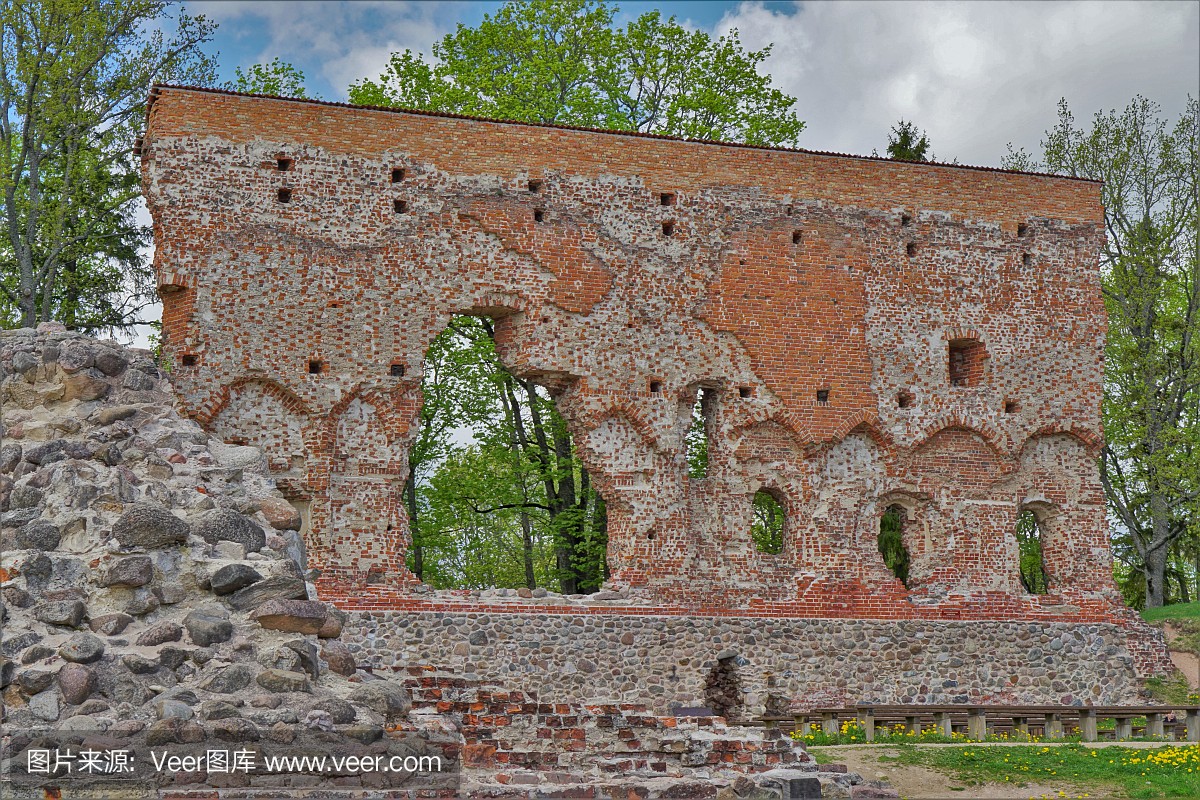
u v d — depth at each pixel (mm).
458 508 38562
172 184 27094
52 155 34500
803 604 29859
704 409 30828
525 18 40875
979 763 21578
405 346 28047
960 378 32500
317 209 27906
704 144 30578
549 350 28828
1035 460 32188
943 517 31188
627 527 29078
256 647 15211
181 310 27016
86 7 32781
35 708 14109
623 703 19172
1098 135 42344
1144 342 41219
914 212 31906
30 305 32688
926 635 30469
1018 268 32500
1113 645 31656
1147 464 40438
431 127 28859
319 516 27078
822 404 30453
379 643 26844
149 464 17844
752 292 30344
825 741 24297
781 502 30703
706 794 16703
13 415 18625
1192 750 22547
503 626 27734
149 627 15219
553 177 29438
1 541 15969
